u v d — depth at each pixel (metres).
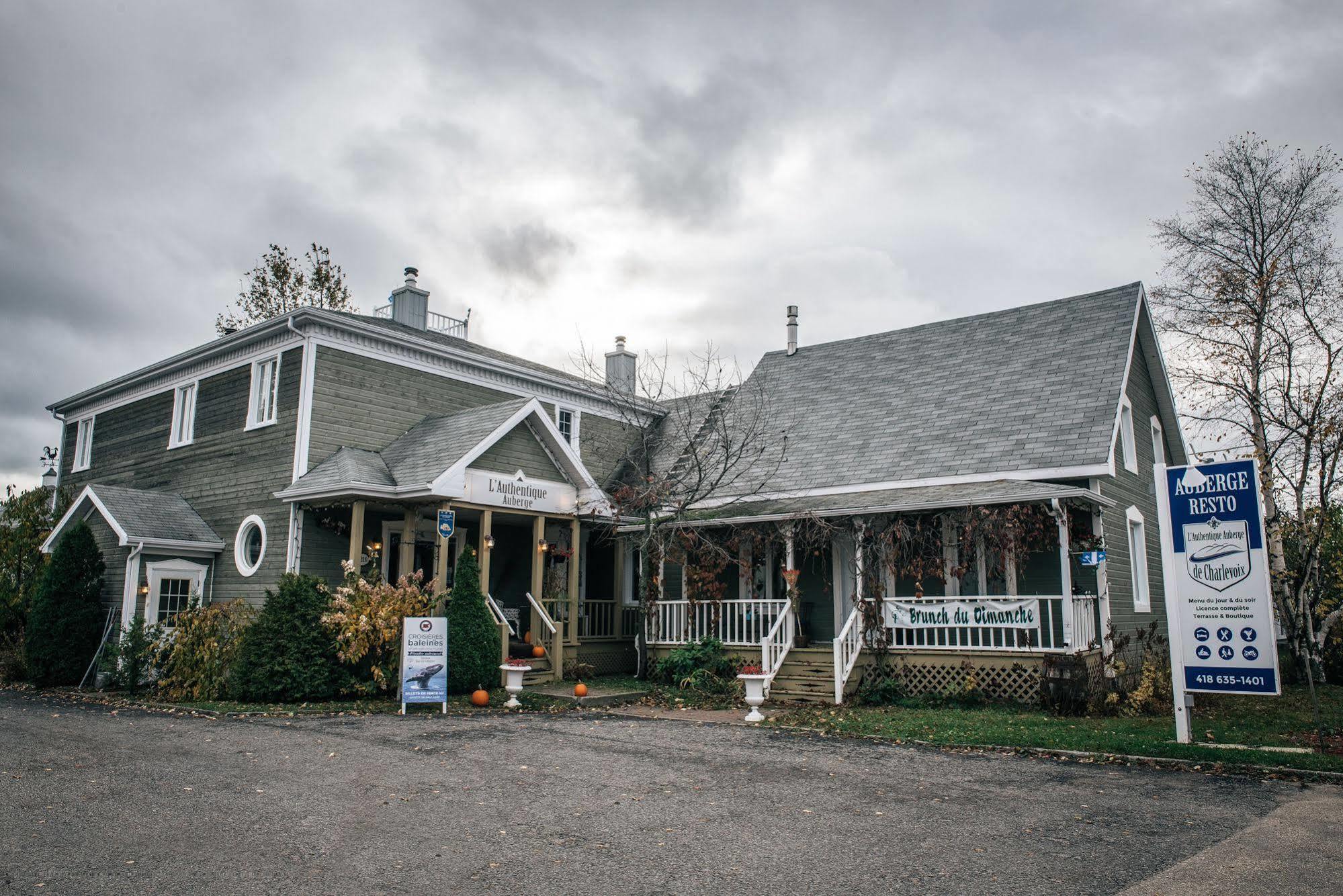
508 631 16.80
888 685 15.22
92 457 23.89
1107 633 15.25
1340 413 21.38
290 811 7.26
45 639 17.23
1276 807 7.57
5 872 5.67
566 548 20.00
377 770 8.91
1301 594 21.28
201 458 19.86
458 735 11.12
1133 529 19.22
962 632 16.67
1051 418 17.56
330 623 14.72
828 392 22.30
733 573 20.38
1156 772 9.07
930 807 7.58
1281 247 23.59
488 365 21.09
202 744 10.31
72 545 17.84
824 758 9.82
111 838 6.46
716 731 11.78
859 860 6.12
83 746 10.12
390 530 18.44
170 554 18.05
